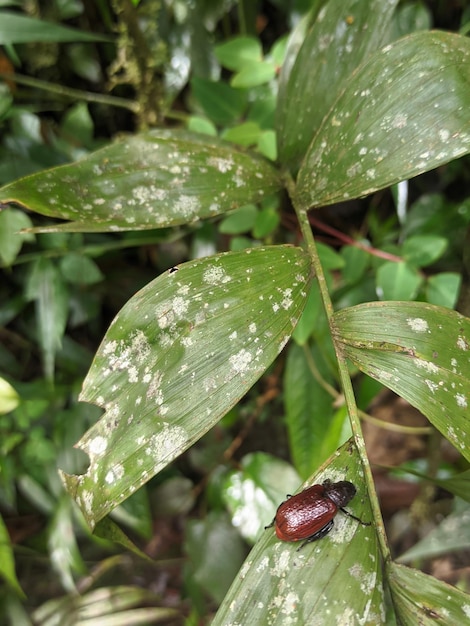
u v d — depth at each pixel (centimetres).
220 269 15
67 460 29
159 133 22
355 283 27
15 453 29
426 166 15
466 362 14
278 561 13
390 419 31
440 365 14
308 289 15
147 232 30
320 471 14
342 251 26
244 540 28
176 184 17
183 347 14
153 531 31
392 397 32
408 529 30
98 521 13
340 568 13
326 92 19
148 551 31
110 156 17
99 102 31
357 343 14
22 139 29
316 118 20
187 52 31
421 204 30
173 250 32
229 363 14
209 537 28
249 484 28
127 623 28
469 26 25
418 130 16
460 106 15
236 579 13
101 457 13
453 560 29
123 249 33
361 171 16
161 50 30
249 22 30
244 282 15
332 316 15
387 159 16
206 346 14
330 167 17
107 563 31
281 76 23
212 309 14
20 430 29
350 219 33
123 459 13
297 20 29
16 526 31
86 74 32
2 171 28
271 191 19
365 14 19
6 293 32
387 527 30
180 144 18
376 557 13
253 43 26
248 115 27
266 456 29
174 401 14
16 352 33
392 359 14
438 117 15
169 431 13
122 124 34
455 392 14
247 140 25
